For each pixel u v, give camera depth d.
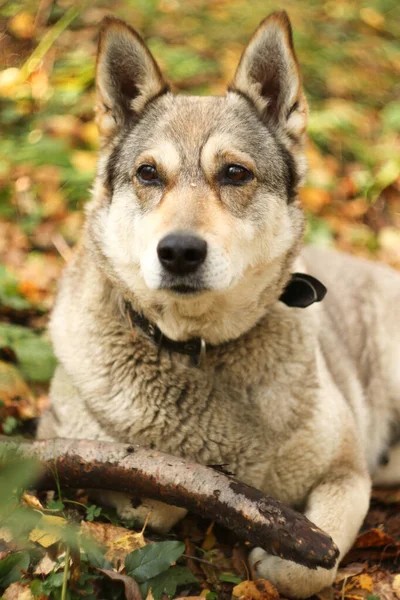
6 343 4.23
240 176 3.24
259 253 3.24
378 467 4.22
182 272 2.94
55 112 6.68
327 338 4.08
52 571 2.64
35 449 3.08
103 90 3.43
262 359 3.30
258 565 3.06
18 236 5.53
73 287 3.59
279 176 3.38
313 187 6.45
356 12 9.48
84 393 3.36
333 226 6.27
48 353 4.21
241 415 3.26
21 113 6.61
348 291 4.59
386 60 8.75
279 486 3.37
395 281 4.75
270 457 3.28
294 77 3.37
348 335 4.41
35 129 6.46
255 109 3.46
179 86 7.24
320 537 2.66
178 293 2.99
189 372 3.24
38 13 7.85
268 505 2.75
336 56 8.45
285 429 3.28
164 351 3.25
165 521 3.23
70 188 5.86
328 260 4.73
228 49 7.95
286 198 3.41
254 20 8.48
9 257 5.36
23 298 4.96
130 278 3.24
